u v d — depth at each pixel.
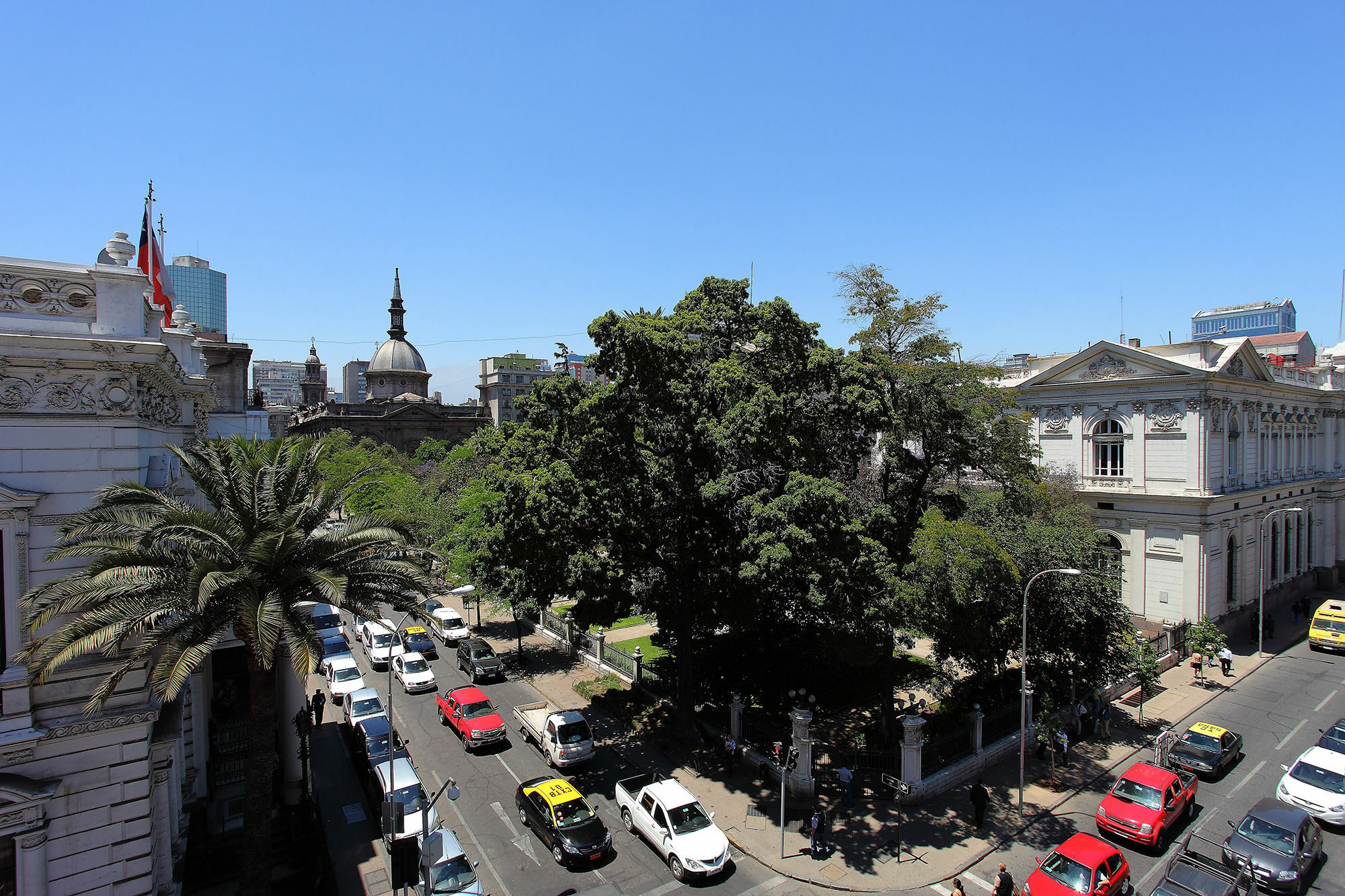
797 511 22.50
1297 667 36.75
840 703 30.53
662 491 25.12
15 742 13.19
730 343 27.19
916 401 26.19
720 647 33.97
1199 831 21.36
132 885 14.52
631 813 21.59
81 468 14.10
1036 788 23.92
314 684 35.47
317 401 127.25
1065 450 44.12
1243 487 42.38
